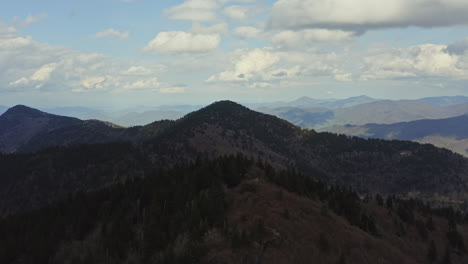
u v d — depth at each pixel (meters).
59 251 75.50
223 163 99.44
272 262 58.75
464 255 101.81
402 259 76.56
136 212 85.81
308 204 83.44
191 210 70.38
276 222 70.12
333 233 73.94
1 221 92.19
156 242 63.88
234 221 68.75
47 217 93.00
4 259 74.62
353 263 67.25
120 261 65.31
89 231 84.44
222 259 56.97
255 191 83.38
